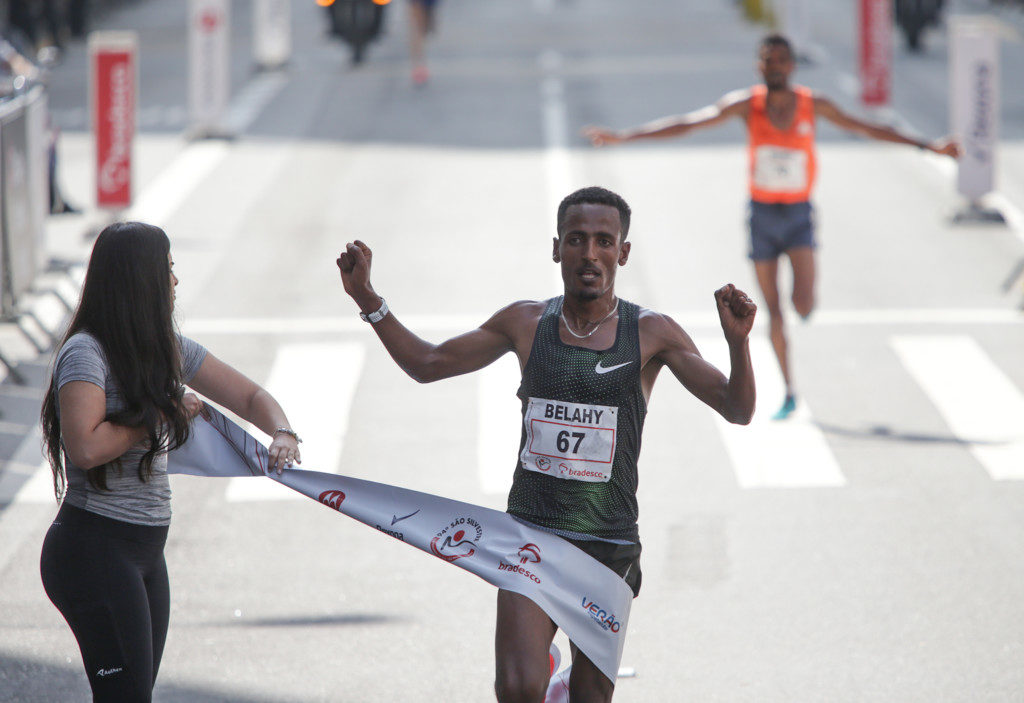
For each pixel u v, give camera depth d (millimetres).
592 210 15086
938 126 71438
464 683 19891
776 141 31688
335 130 72438
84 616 14445
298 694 19531
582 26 119438
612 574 15227
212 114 69375
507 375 36219
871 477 28531
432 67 94875
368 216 54062
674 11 130625
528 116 75312
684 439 31156
